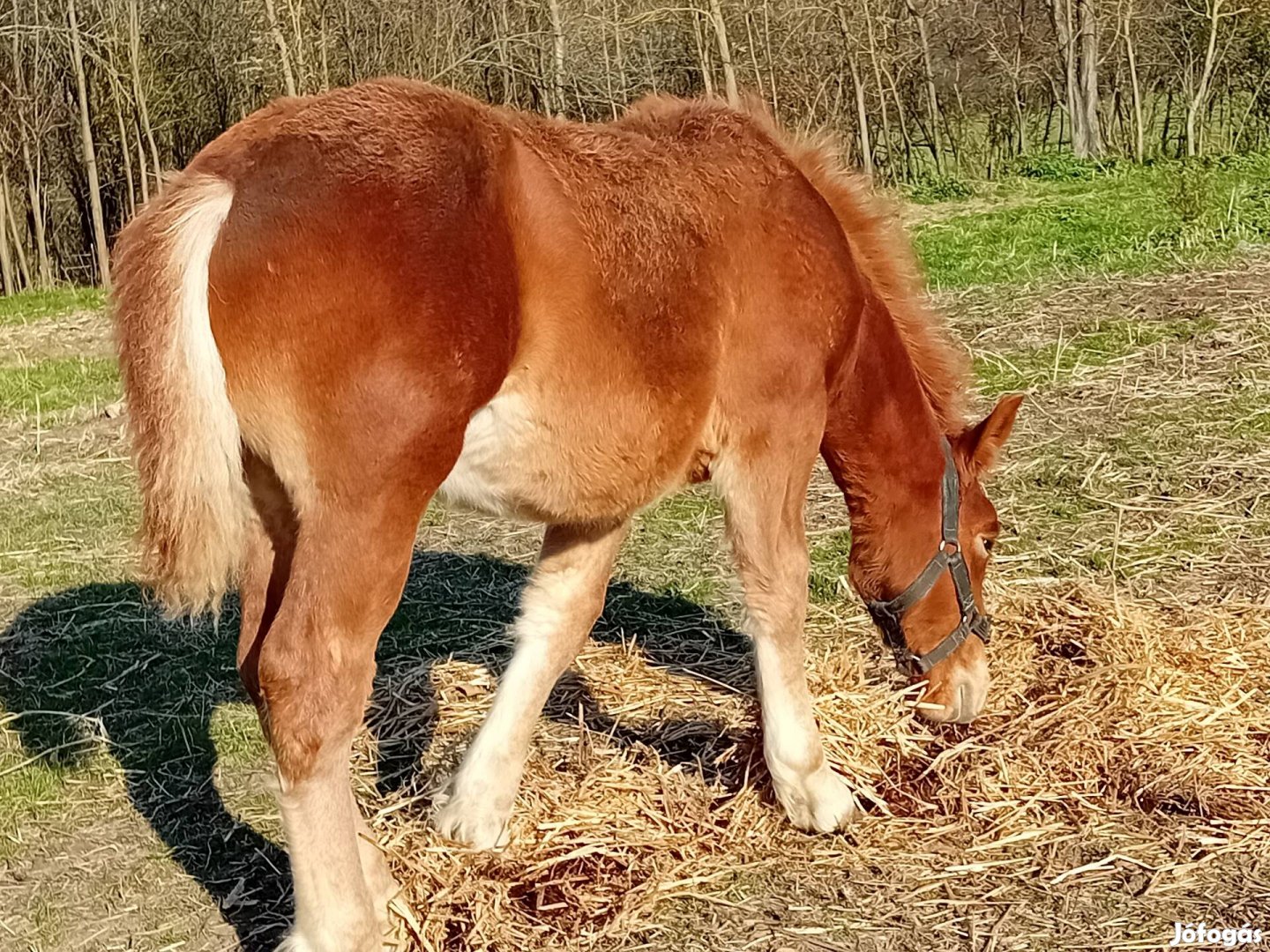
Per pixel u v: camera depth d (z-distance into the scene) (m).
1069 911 3.19
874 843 3.52
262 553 2.85
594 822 3.60
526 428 2.91
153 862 3.47
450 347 2.59
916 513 3.76
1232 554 5.32
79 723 4.24
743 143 3.42
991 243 13.29
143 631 5.02
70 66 20.27
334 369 2.53
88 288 18.81
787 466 3.47
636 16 19.84
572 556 3.63
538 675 3.60
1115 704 4.10
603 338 2.93
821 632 4.84
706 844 3.52
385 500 2.59
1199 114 23.62
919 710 4.02
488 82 21.94
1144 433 6.76
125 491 6.85
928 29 25.86
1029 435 6.89
